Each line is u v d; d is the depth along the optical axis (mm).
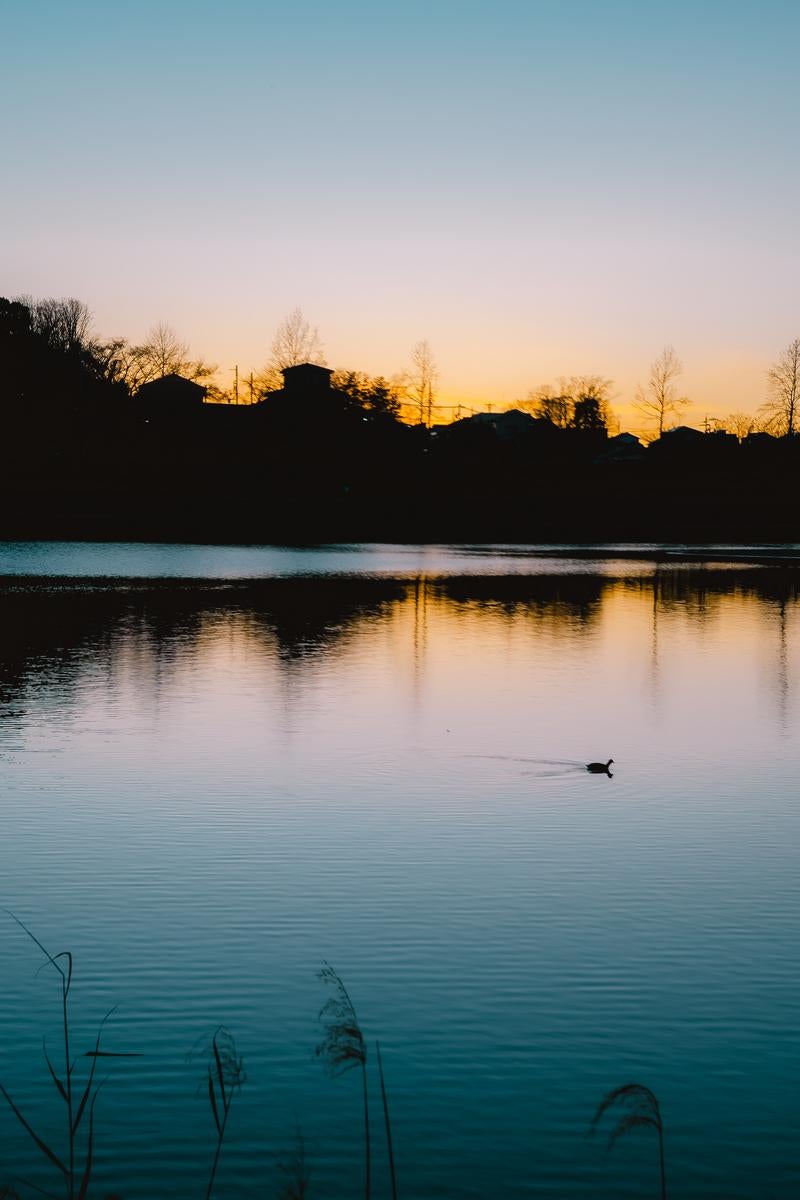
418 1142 8562
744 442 135125
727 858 14711
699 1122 8844
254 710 23547
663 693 26500
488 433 132875
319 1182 8117
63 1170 7762
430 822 16078
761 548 91062
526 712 23938
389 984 10984
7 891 13188
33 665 28656
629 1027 10234
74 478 107500
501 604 46594
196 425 115375
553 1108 9008
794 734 22188
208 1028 10094
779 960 11633
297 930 12203
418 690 26250
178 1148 8453
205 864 14164
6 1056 9625
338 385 117312
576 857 14680
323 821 16031
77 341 127938
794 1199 8023
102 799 16906
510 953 11711
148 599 45344
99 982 10922
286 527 101688
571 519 114125
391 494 114000
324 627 37625
